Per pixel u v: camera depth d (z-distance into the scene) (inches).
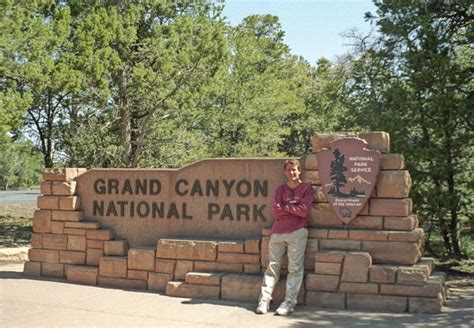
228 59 829.8
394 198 319.9
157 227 388.2
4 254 503.5
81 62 678.5
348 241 323.9
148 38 784.3
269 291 316.8
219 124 1059.3
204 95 906.1
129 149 854.5
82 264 401.1
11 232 909.2
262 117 1127.6
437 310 301.4
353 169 326.3
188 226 379.6
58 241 409.1
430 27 517.7
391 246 316.5
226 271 353.1
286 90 1227.9
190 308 319.3
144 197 392.5
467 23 549.3
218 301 336.5
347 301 316.5
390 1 551.5
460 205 525.0
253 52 1139.9
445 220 547.5
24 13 653.3
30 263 417.7
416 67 516.4
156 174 390.3
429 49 517.3
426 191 511.2
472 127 506.9
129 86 810.2
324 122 1235.2
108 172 403.5
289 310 306.7
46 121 970.7
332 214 330.6
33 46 645.3
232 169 368.8
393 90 514.3
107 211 402.0
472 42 535.2
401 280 307.7
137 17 781.9
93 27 698.8
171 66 761.6
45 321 290.4
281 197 329.4
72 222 405.4
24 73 645.9
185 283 349.7
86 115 893.2
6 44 625.3
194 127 1035.9
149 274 370.0
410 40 531.5
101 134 901.8
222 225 370.0
